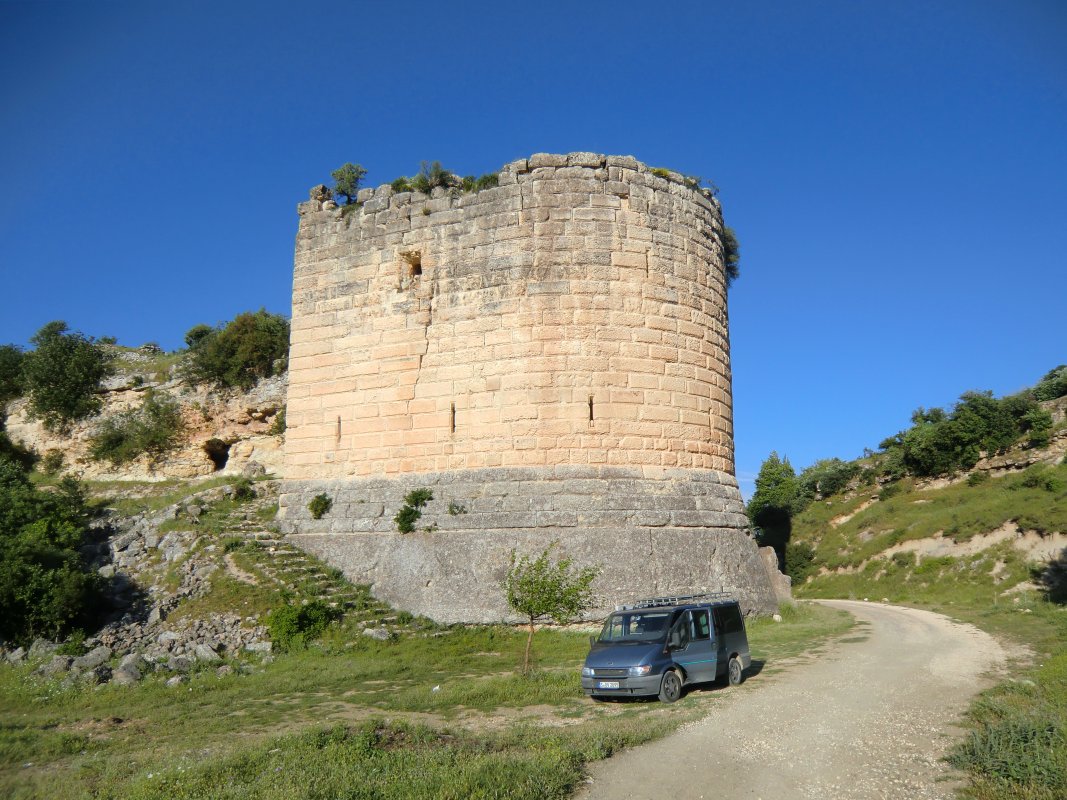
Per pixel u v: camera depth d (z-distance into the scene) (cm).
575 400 2377
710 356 2617
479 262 2516
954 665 1644
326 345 2683
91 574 2067
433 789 894
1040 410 5209
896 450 6125
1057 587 3269
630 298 2472
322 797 877
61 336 3741
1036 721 1063
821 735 1109
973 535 4209
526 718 1315
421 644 2041
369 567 2381
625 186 2542
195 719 1388
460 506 2372
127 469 3419
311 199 2820
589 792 913
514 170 2541
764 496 6794
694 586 2322
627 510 2320
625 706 1376
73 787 1005
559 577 1769
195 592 2170
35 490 2894
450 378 2484
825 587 4622
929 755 999
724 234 2877
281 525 2591
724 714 1261
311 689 1625
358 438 2572
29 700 1552
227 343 3484
